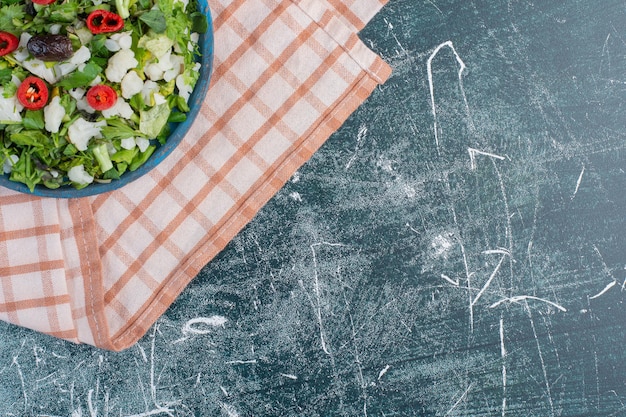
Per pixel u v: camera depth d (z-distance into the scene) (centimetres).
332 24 89
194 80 80
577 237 93
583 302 94
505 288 93
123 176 80
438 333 94
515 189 93
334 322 93
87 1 73
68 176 79
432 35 91
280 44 89
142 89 76
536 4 92
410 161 92
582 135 93
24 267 88
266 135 90
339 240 93
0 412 92
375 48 91
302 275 93
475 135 92
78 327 89
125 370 92
